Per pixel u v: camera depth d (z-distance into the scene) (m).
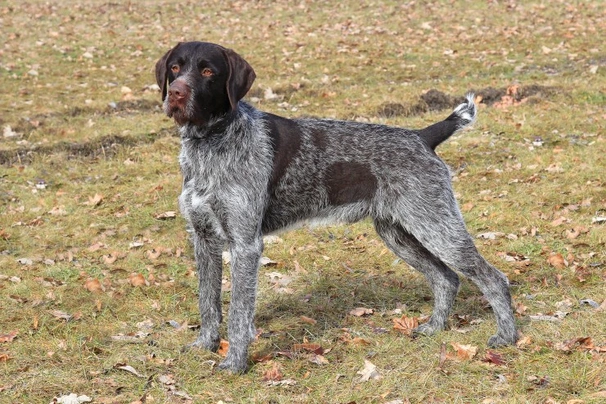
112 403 5.52
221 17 22.72
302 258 8.56
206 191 5.87
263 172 5.95
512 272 7.80
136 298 7.63
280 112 13.91
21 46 19.22
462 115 6.48
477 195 10.21
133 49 19.33
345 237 9.15
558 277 7.55
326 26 20.89
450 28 20.00
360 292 7.61
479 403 5.35
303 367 6.02
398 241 6.61
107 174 11.66
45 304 7.51
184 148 5.96
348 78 16.12
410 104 13.98
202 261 6.21
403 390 5.55
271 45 19.08
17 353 6.36
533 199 9.91
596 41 17.91
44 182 11.40
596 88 14.41
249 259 5.87
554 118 12.94
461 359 5.97
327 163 6.24
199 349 6.31
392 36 19.50
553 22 19.88
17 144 12.55
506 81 15.12
